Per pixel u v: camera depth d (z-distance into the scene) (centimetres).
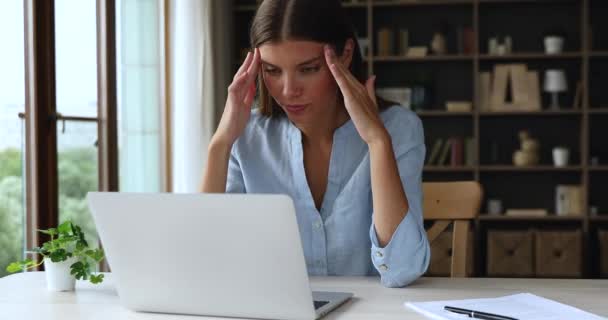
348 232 174
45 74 328
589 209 530
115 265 134
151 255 129
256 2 568
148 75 425
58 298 150
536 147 532
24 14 316
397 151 172
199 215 122
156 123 435
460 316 125
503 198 559
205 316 131
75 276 156
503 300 138
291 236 118
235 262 123
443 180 563
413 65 558
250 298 125
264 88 183
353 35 176
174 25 445
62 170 344
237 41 560
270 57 162
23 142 318
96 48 370
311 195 177
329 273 178
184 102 443
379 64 561
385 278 154
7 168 308
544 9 547
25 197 320
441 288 153
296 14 160
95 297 150
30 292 156
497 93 535
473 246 519
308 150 182
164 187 445
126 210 128
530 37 549
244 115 177
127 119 405
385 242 153
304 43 160
